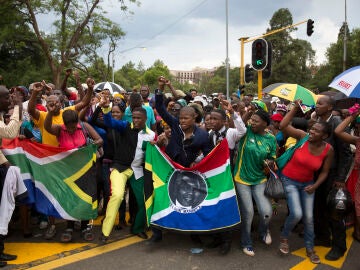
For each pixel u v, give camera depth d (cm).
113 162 509
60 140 504
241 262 440
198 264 432
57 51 2355
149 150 488
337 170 453
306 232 454
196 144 473
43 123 508
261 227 491
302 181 449
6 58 3219
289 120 466
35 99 490
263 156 451
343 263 446
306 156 441
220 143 462
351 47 4597
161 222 470
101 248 471
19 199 456
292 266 433
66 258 440
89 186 493
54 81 2362
